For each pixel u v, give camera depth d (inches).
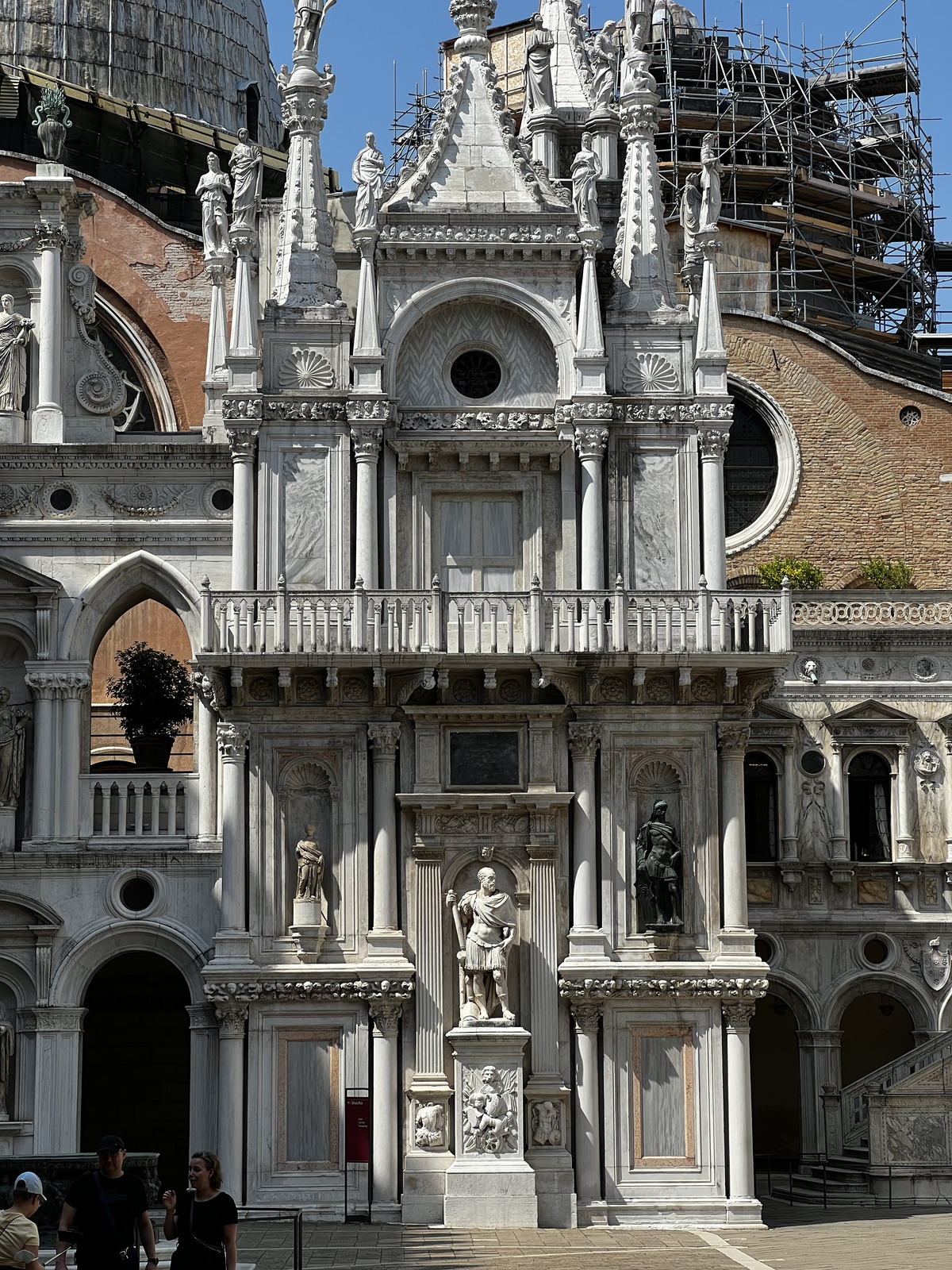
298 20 1814.7
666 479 1745.8
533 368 1760.6
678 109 2815.0
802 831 2119.8
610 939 1668.3
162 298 2347.4
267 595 1669.5
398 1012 1649.9
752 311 2578.7
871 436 2432.3
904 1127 1852.9
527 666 1669.5
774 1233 1585.9
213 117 2933.1
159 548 1766.7
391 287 1752.0
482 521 1749.5
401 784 1685.5
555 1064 1649.9
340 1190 1632.6
